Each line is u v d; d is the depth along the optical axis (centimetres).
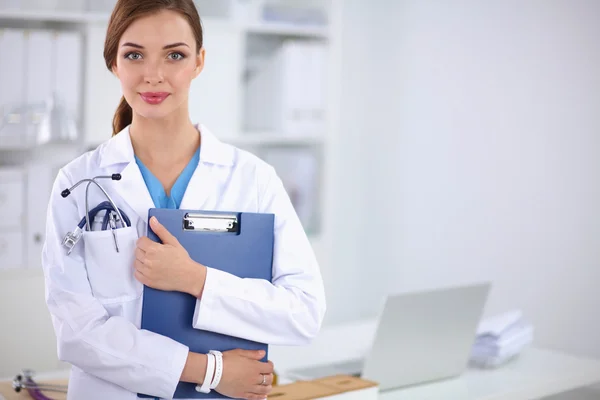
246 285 140
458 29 370
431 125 384
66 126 307
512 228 350
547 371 229
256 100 388
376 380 204
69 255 139
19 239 307
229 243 142
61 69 310
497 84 354
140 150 147
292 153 389
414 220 394
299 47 374
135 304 141
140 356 133
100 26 320
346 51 416
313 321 146
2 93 302
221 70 357
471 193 367
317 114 381
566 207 328
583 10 319
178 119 144
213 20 350
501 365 237
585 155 320
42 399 175
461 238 372
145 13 134
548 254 335
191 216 141
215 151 150
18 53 303
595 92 316
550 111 333
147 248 135
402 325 202
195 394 139
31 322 311
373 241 414
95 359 134
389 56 401
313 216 393
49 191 312
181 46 136
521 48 344
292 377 211
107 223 141
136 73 136
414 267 395
